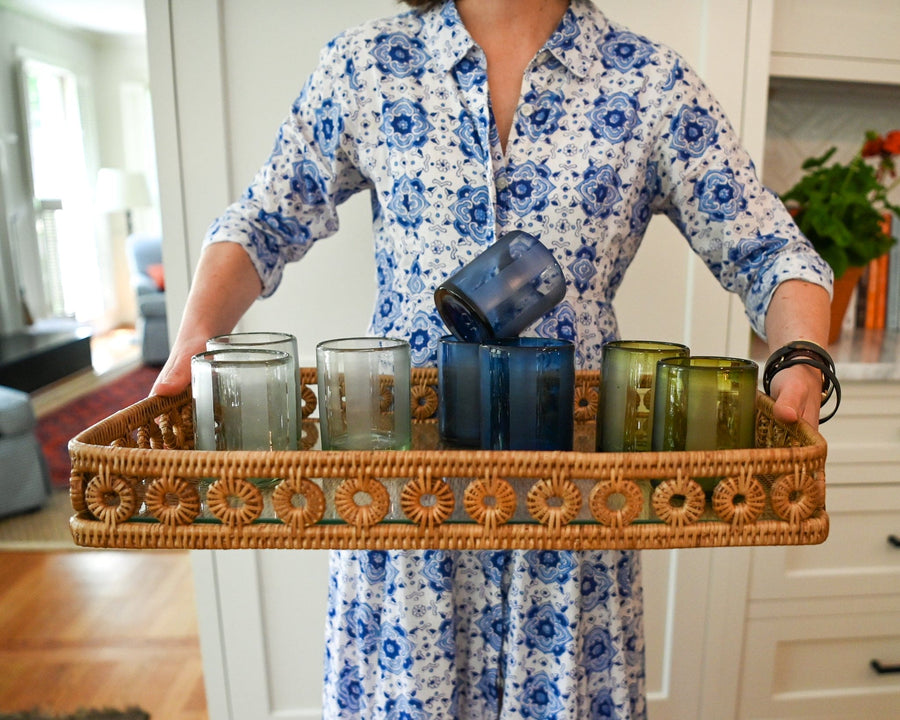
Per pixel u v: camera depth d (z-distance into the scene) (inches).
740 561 54.0
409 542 19.7
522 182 28.7
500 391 23.0
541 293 24.8
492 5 28.5
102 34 252.5
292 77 46.8
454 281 24.6
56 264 234.2
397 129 29.3
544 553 28.8
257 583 52.9
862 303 67.5
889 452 52.1
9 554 92.1
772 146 64.2
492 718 31.6
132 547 19.9
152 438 24.7
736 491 19.4
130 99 263.0
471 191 28.9
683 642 55.7
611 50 29.6
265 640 54.1
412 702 30.1
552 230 28.9
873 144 56.6
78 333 200.7
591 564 30.0
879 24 50.9
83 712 60.9
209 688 54.5
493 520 19.5
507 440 23.1
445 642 29.6
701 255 31.4
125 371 202.4
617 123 28.9
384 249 31.8
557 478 19.3
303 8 46.1
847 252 56.2
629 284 51.0
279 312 50.3
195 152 46.9
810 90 61.6
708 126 29.5
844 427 51.8
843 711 56.8
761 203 29.6
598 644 30.9
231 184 47.7
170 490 19.6
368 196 48.9
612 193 29.2
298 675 54.8
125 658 69.0
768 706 56.7
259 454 19.4
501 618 30.1
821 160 59.0
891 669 55.5
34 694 63.5
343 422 24.0
